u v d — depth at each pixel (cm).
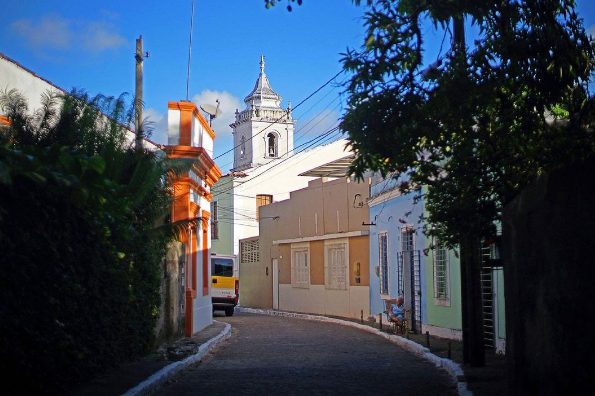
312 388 1126
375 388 1123
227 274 3516
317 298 3344
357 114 884
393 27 858
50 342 908
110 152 1349
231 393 1088
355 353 1655
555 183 629
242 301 4494
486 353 1489
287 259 3731
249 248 4378
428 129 911
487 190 1019
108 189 953
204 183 2375
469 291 1277
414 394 1066
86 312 1045
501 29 873
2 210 739
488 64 889
